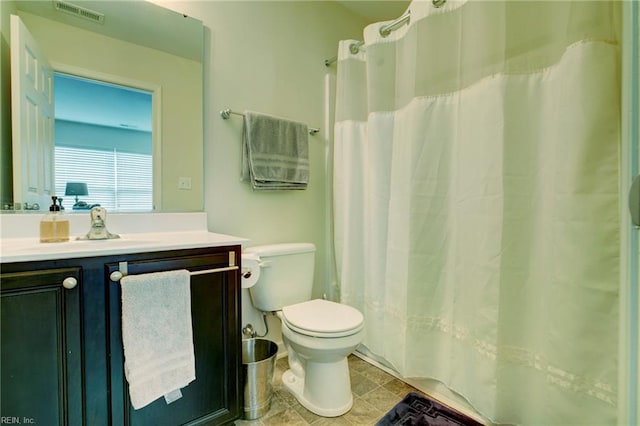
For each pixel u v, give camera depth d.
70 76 1.30
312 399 1.42
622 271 0.72
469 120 1.31
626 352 0.69
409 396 1.53
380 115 1.69
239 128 1.72
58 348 0.87
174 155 1.52
